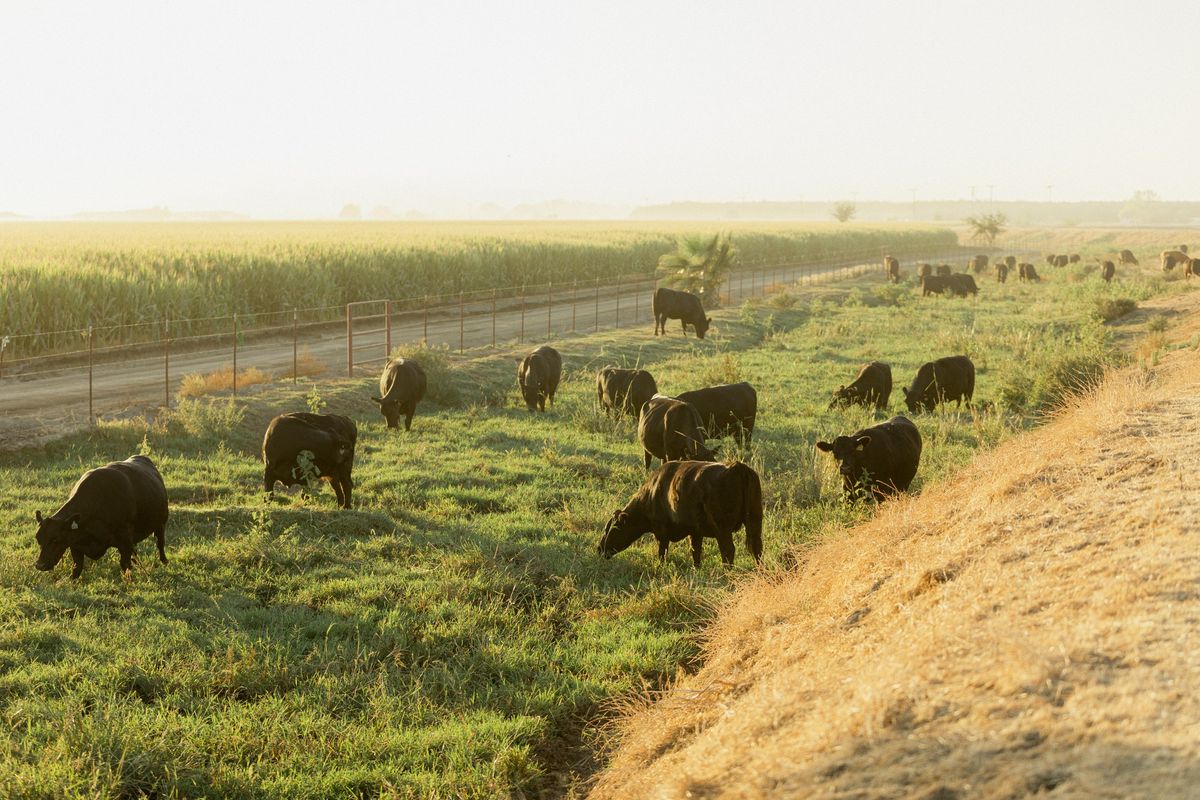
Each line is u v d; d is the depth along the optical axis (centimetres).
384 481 1611
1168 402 1332
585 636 1025
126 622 1005
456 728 809
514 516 1452
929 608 736
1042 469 1083
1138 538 749
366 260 4234
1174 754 425
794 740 560
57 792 662
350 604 1080
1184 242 12588
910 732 514
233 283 3547
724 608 1030
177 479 1595
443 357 2548
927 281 5125
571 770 775
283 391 2270
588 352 3152
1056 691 508
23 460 1697
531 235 7844
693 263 4662
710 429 1808
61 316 2839
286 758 759
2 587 1084
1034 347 3050
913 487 1470
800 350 3325
